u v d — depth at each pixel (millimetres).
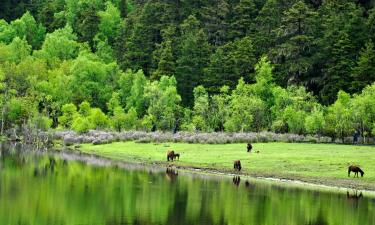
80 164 149000
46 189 100625
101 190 101562
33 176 118750
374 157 162125
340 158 158625
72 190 100500
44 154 181375
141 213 80812
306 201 96438
